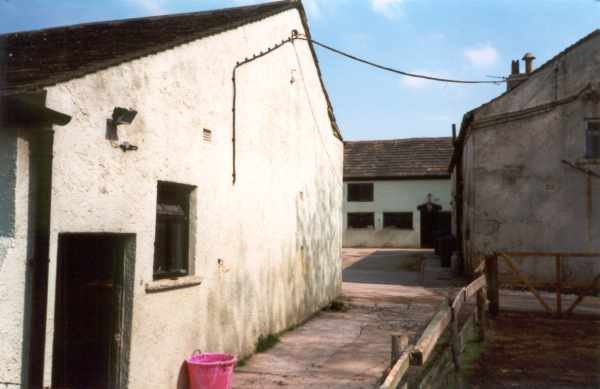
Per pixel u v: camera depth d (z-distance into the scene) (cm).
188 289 645
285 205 1018
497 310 1123
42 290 418
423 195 3422
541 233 1627
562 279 1590
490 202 1683
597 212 1577
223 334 741
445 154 3531
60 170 436
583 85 1595
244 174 820
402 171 3469
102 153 487
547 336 946
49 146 420
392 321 1113
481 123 1705
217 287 723
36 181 421
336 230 1432
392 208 3462
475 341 907
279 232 980
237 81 792
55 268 433
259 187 883
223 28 732
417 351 477
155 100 572
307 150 1164
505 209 1667
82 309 526
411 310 1248
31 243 419
